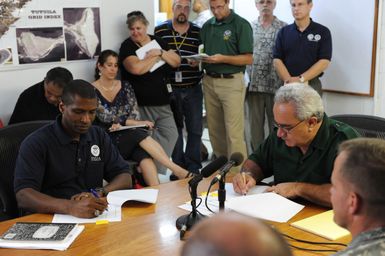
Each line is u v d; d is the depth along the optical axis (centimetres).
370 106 445
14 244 160
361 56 441
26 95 309
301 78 394
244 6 543
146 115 397
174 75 415
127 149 334
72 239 165
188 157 440
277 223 180
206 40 414
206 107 430
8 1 317
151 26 412
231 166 187
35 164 212
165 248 159
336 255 107
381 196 108
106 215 187
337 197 116
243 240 47
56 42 346
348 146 117
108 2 375
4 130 238
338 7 449
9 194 233
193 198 175
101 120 346
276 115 206
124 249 159
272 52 444
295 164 217
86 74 370
